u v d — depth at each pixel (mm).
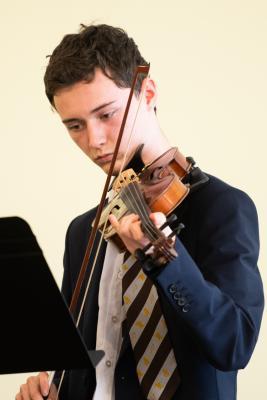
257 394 7441
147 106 4676
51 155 8164
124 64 4551
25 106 8227
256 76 7727
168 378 4203
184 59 7840
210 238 4312
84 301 4633
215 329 3988
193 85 7805
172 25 7879
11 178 8172
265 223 7609
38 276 3254
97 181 8109
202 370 4203
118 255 4586
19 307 3359
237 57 7762
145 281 4359
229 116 7746
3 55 8266
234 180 7695
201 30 7832
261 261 7559
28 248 3186
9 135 8211
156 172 4488
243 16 7773
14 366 3654
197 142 7762
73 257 4949
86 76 4438
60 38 8203
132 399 4262
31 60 8234
